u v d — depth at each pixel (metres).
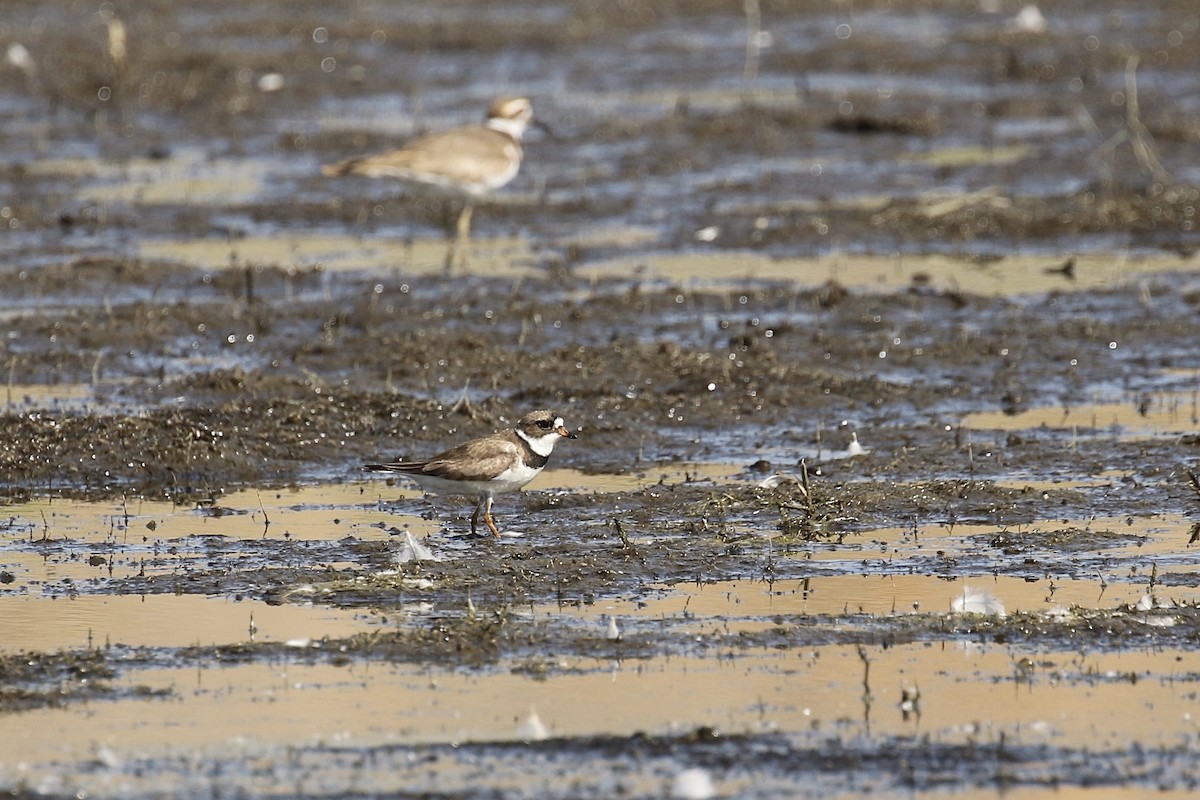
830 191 26.39
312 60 37.50
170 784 9.18
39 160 28.83
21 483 14.83
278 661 10.82
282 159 29.08
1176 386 17.45
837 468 14.87
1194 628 11.24
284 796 9.04
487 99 34.16
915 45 39.09
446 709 10.12
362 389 17.23
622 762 9.45
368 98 34.31
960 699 10.25
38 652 10.91
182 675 10.62
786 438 15.85
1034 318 19.72
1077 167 27.33
